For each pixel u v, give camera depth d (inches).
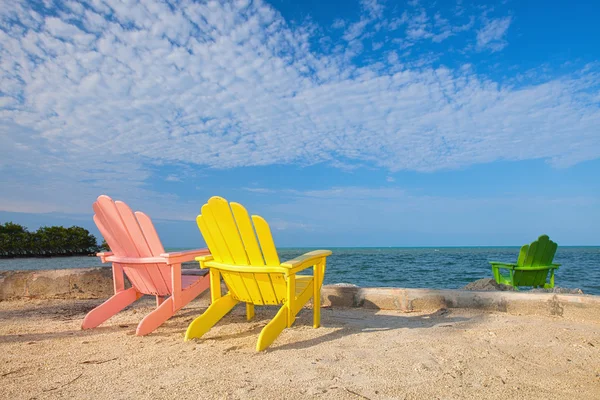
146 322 125.4
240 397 74.6
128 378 85.6
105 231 143.2
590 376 87.9
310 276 143.6
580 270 659.4
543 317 147.9
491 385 81.6
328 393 76.6
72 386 81.2
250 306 148.1
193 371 89.7
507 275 233.1
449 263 931.3
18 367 94.0
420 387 80.0
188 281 145.3
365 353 103.3
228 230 116.6
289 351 105.8
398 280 527.5
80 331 132.6
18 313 167.2
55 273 203.2
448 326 134.8
